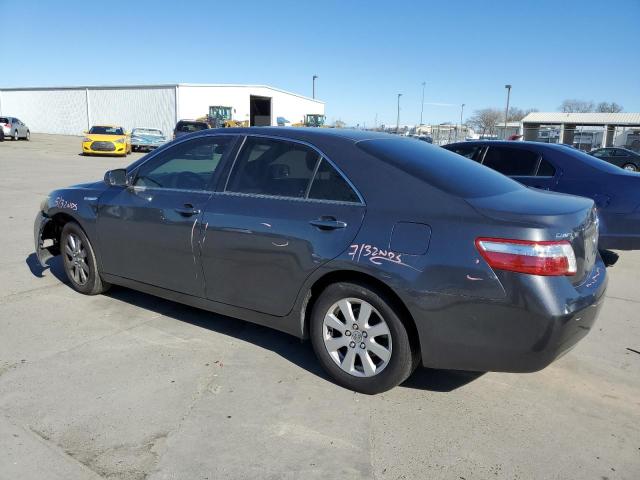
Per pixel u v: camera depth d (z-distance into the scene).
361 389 3.43
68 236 5.11
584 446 2.97
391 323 3.24
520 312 2.86
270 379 3.62
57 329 4.36
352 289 3.34
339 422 3.13
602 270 3.51
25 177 15.34
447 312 3.01
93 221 4.73
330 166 3.54
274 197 3.70
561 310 2.83
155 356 3.91
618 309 5.19
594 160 6.69
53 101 52.34
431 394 3.49
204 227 3.91
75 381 3.52
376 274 3.16
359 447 2.91
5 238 7.59
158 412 3.18
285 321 3.69
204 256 3.95
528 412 3.30
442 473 2.71
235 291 3.87
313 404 3.32
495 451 2.90
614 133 43.50
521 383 3.67
